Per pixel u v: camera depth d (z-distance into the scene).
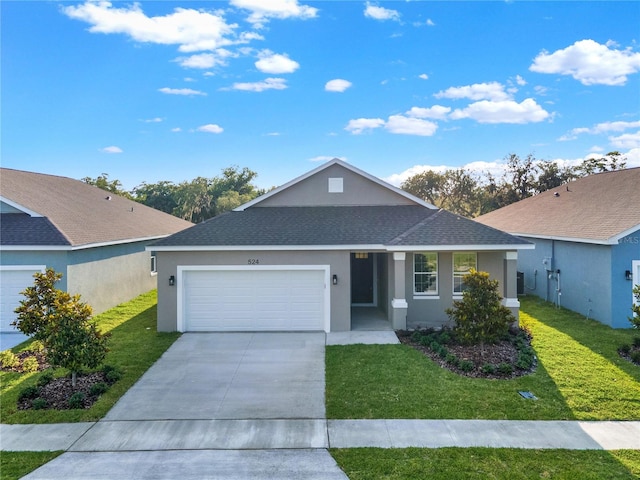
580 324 15.23
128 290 20.50
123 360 11.48
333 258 14.44
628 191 18.08
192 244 14.24
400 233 15.24
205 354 12.12
